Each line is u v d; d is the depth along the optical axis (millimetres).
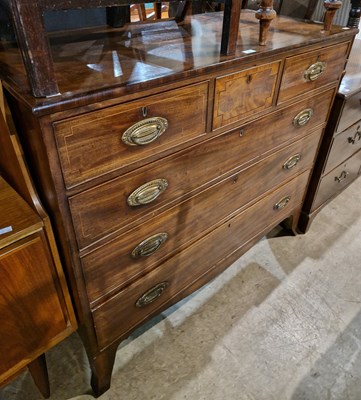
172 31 988
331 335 1246
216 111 830
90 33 927
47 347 892
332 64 1120
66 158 614
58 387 1071
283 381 1109
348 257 1564
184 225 981
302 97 1088
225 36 766
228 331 1249
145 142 712
